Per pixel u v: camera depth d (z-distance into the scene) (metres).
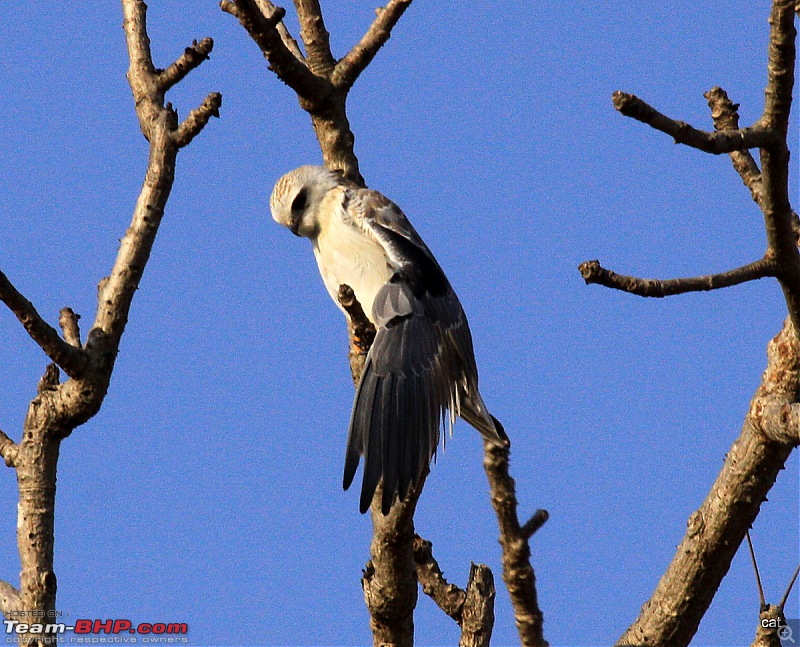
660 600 11.09
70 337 10.46
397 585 10.23
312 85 11.86
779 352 10.54
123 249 10.30
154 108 10.58
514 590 6.70
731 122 11.05
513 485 6.67
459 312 11.58
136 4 10.89
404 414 10.40
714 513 10.81
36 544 9.95
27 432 10.12
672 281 9.13
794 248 9.46
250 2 10.77
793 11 8.59
